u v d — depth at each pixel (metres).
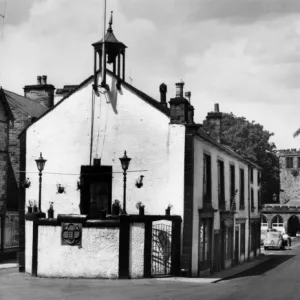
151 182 26.97
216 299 17.88
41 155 26.59
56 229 24.61
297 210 89.94
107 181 27.66
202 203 28.42
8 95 37.72
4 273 26.25
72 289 20.55
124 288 20.94
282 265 37.38
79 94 28.38
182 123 26.86
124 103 27.70
